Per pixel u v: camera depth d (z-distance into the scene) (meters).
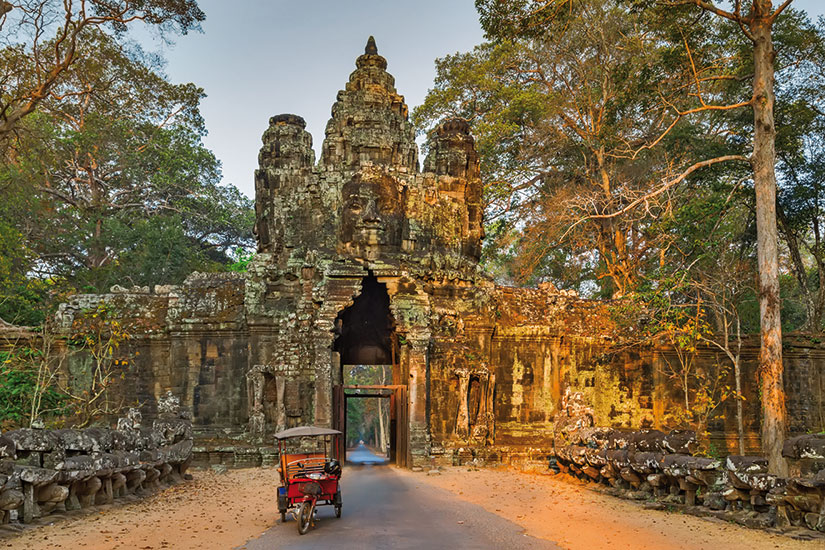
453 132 35.12
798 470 15.42
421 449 28.09
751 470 13.88
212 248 63.69
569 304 34.34
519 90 47.00
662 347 33.59
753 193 37.53
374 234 31.06
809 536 12.06
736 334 34.94
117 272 48.53
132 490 18.30
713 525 13.85
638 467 17.69
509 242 48.12
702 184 42.25
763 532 12.88
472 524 14.21
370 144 32.72
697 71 29.19
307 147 34.03
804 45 34.41
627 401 33.25
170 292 32.53
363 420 94.06
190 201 59.31
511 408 31.42
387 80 34.28
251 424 29.97
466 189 34.66
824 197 39.22
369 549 11.62
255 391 30.05
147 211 57.06
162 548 11.81
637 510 16.20
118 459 16.94
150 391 31.73
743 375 35.00
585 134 44.38
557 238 43.91
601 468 20.28
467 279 32.56
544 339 31.98
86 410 28.88
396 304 29.80
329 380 28.70
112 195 55.72
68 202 50.94
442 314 31.02
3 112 29.53
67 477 14.38
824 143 38.59
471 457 28.72
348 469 27.92
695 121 44.59
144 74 51.72
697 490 15.66
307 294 30.72
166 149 56.59
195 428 30.81
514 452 29.28
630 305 33.34
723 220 39.84
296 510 14.72
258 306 31.19
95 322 31.56
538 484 21.92
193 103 57.09
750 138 38.25
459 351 30.08
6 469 12.86
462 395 29.28
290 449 28.66
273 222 33.09
